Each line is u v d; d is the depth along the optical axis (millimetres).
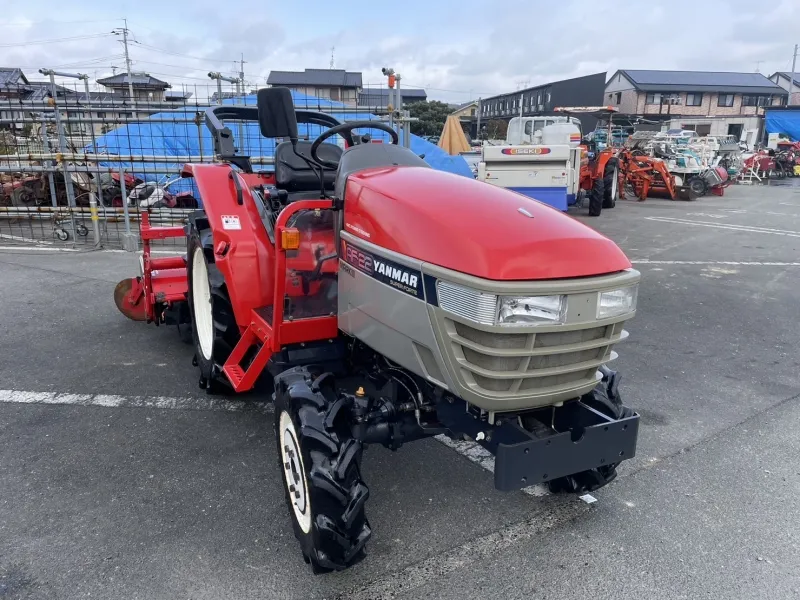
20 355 4801
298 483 2580
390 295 2418
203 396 4168
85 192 10438
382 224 2469
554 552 2678
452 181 2689
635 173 17969
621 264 2309
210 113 4188
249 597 2375
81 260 7980
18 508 2895
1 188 10547
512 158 12031
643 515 2961
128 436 3604
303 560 2588
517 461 2268
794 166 28297
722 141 23719
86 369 4570
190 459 3365
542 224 2311
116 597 2359
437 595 2406
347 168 2889
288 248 2799
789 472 3352
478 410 2408
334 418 2459
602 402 2719
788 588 2465
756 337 5625
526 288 2047
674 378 4656
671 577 2525
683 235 11344
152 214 9789
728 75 52938
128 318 5715
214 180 3752
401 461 3428
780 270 8367
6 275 7152
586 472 2920
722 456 3518
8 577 2451
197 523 2816
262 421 3824
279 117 3264
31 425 3707
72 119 8828
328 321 3074
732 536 2801
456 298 2115
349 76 51562
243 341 3574
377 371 2959
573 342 2230
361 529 2379
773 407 4164
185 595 2379
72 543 2660
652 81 50750
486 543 2734
